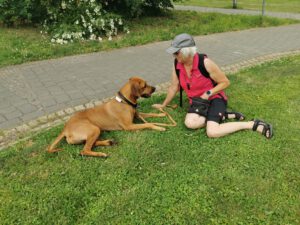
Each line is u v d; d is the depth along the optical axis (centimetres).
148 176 342
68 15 827
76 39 788
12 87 561
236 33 941
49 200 316
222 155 369
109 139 402
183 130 420
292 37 896
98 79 597
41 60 691
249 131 408
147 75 618
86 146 376
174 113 464
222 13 1219
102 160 367
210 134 398
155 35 859
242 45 818
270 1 1716
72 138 383
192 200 309
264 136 400
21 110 484
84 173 348
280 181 331
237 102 489
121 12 959
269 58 716
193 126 413
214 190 321
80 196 318
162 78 605
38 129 437
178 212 298
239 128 403
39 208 307
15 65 661
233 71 637
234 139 395
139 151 380
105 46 771
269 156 366
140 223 288
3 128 438
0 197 322
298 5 1562
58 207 308
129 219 293
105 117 408
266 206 302
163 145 390
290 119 441
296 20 1103
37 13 877
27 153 382
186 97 512
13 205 312
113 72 632
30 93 539
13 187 334
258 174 340
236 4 1512
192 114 413
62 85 571
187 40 385
